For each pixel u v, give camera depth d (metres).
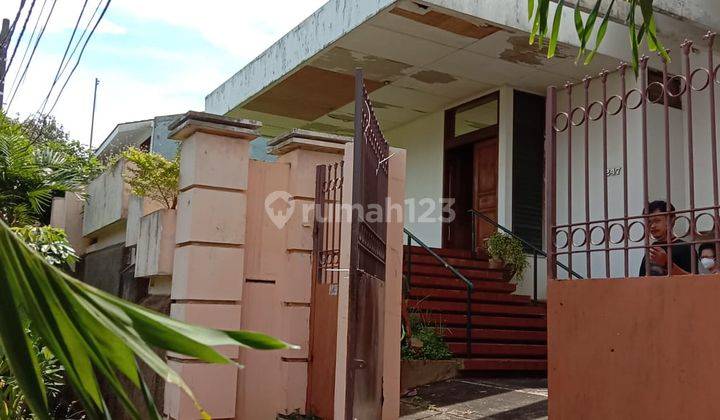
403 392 6.70
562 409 4.26
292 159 6.39
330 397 5.75
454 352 8.02
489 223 11.05
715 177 3.64
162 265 6.29
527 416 5.68
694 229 3.74
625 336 3.96
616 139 9.69
